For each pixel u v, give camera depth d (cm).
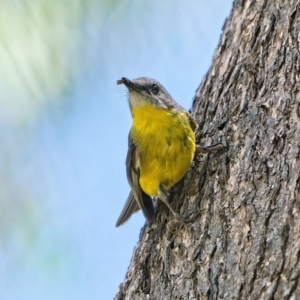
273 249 802
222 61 1130
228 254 840
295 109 921
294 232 801
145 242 995
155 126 1091
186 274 870
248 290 790
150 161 1092
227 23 1197
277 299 765
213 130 1038
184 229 928
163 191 1063
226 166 948
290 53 989
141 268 949
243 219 857
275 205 839
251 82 1021
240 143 958
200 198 953
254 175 892
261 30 1069
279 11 1058
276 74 988
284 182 855
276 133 911
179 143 1066
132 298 922
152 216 1039
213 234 878
